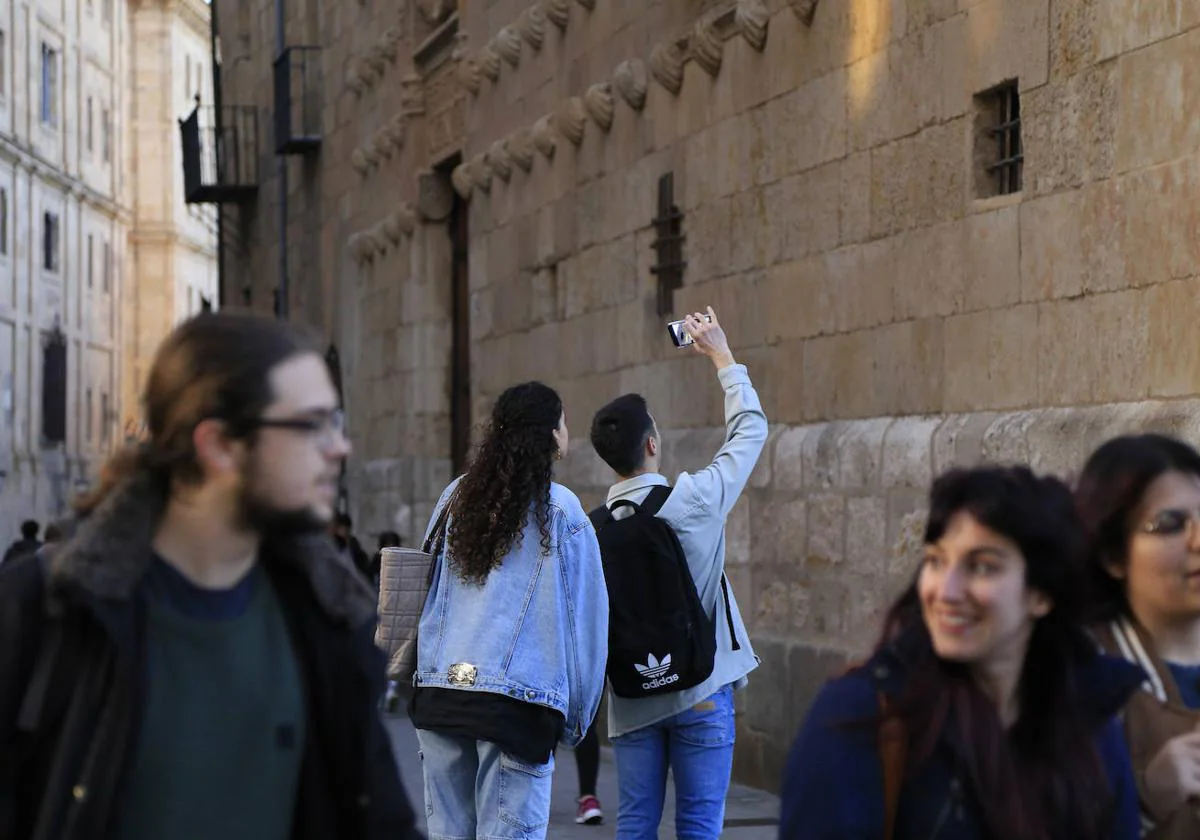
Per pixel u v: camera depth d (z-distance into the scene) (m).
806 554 9.12
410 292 18.53
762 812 8.71
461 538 5.12
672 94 11.21
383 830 2.58
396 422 19.28
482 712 5.05
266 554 2.57
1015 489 2.54
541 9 13.65
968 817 2.44
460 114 16.78
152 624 2.44
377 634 5.25
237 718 2.46
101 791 2.36
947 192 7.93
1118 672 2.65
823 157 9.14
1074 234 6.93
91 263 58.50
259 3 28.12
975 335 7.68
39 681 2.38
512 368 14.84
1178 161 6.29
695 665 5.65
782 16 9.57
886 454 8.27
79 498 2.46
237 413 2.44
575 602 5.16
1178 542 3.19
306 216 24.81
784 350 9.62
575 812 8.90
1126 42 6.59
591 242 12.77
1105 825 2.58
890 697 2.47
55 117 53.69
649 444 5.93
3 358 48.16
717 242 10.51
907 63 8.29
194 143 29.14
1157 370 6.39
